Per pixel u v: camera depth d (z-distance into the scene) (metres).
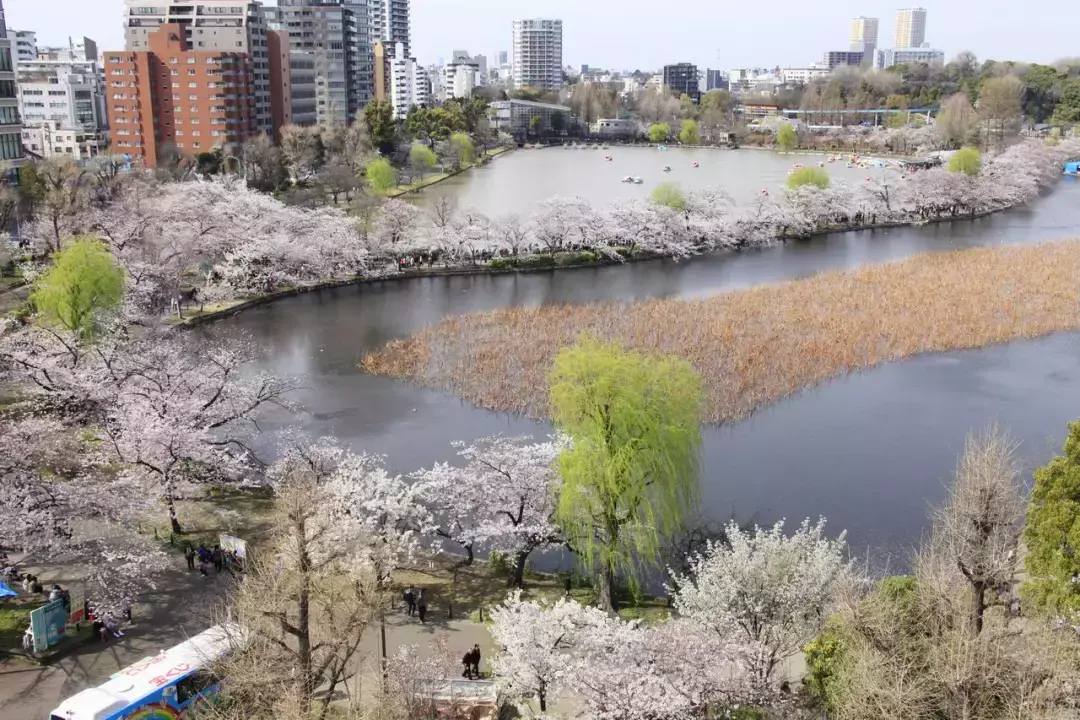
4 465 47.84
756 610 38.78
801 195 167.12
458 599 47.84
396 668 35.62
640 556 49.94
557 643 38.19
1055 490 39.31
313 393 81.12
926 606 34.72
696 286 121.38
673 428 48.28
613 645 37.19
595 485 47.44
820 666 34.81
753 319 99.00
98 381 61.88
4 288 104.75
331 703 37.62
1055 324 98.31
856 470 65.69
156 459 53.56
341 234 123.69
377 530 49.59
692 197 157.50
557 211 141.12
